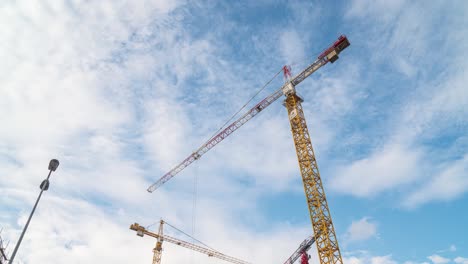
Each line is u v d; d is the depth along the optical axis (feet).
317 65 268.21
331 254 186.19
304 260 297.94
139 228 373.61
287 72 291.38
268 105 312.29
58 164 89.45
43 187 84.07
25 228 76.23
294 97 265.95
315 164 227.61
